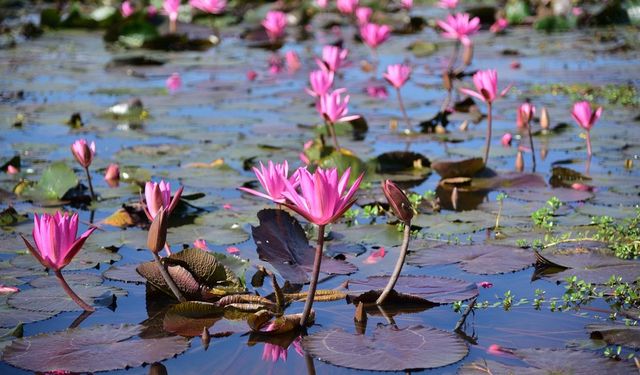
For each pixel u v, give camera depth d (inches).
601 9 631.8
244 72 462.9
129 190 235.1
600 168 259.1
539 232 195.6
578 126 320.2
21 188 232.5
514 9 679.1
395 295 153.4
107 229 203.0
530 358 128.0
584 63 470.0
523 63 479.8
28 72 450.9
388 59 513.3
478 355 130.9
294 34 641.0
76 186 235.6
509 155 279.9
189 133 310.0
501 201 211.8
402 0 663.1
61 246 142.8
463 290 158.6
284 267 166.1
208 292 154.6
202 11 680.4
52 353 131.2
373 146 295.4
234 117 339.6
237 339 139.0
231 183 239.9
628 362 125.9
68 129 319.6
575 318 146.7
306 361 130.1
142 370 127.1
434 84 426.3
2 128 319.3
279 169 155.6
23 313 149.4
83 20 633.0
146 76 450.6
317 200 129.8
